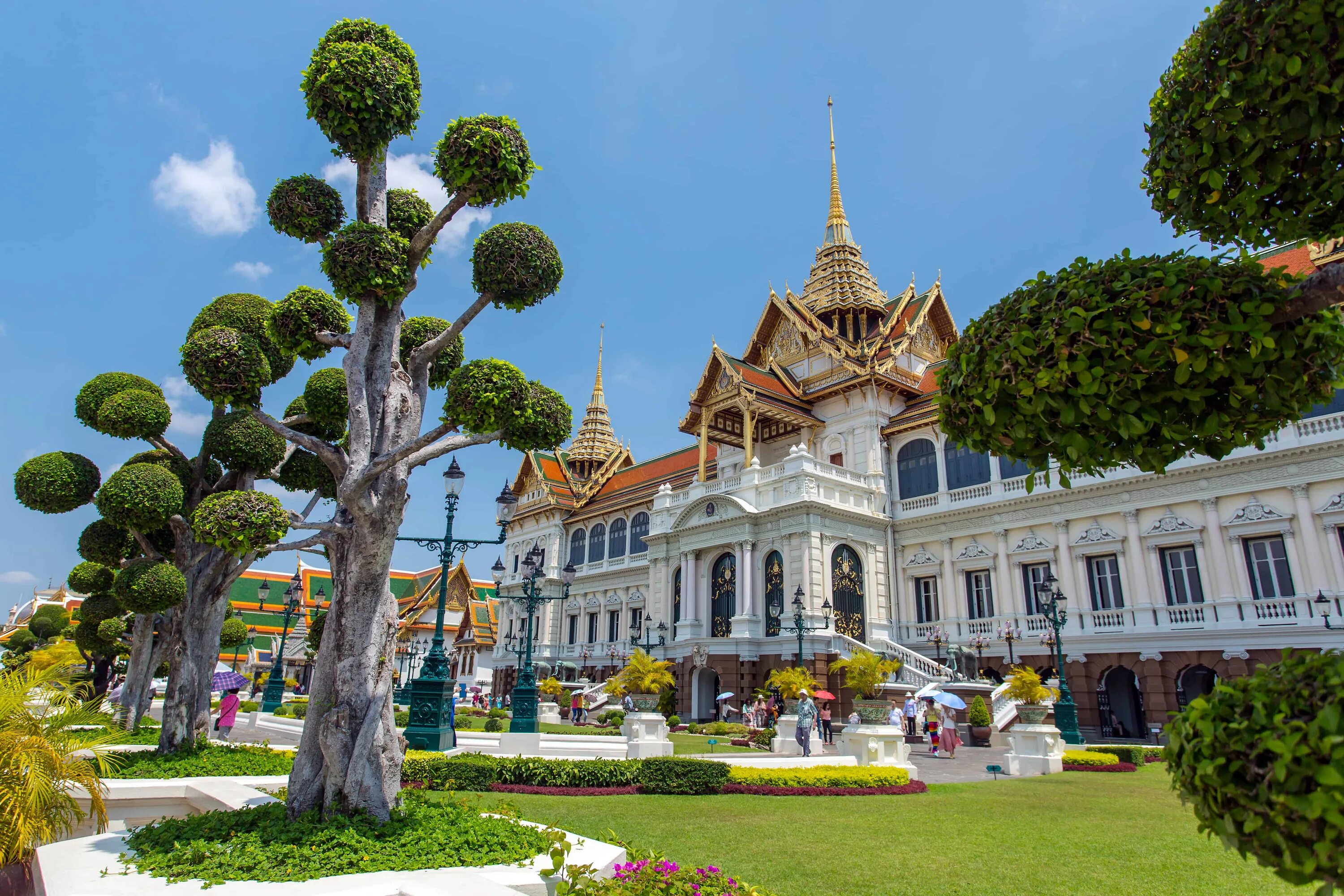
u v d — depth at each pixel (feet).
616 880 17.35
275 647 251.19
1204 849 34.45
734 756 67.92
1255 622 90.07
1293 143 14.99
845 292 157.28
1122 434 14.28
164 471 52.24
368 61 33.06
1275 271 13.73
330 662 30.09
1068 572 108.06
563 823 38.65
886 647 117.39
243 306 58.59
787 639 114.73
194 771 43.42
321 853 23.85
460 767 49.96
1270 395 13.73
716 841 35.19
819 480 122.72
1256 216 16.01
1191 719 10.70
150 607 49.96
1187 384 13.94
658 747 66.03
